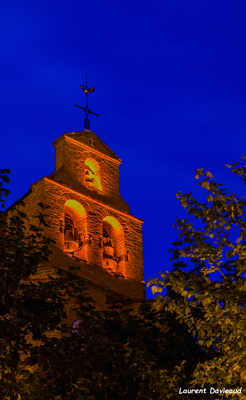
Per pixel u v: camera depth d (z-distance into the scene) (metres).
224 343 16.45
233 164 16.27
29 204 28.72
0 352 17.70
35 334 18.67
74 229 29.33
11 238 19.80
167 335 23.09
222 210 16.25
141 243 31.31
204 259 16.27
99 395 20.12
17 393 17.73
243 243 15.62
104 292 27.84
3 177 19.42
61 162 30.67
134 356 20.70
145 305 23.67
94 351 20.28
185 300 16.25
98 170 31.84
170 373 21.53
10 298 18.50
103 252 29.75
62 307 19.55
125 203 32.03
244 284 14.99
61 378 19.27
